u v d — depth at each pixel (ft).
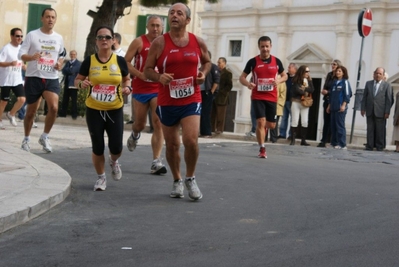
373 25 127.65
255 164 45.01
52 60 43.27
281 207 30.27
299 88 71.36
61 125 75.77
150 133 71.56
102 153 33.01
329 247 22.91
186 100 30.48
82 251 22.22
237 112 147.95
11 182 30.99
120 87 32.76
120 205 29.94
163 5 93.76
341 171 43.42
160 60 30.22
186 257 21.52
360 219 27.71
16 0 152.76
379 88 69.41
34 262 20.89
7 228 24.62
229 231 25.32
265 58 48.75
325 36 134.82
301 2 138.92
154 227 25.85
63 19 155.63
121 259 21.29
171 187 34.88
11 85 61.11
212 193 33.45
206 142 60.90
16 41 61.21
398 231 25.46
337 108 66.49
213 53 153.89
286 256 21.70
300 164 46.55
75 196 31.32
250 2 147.33
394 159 53.52
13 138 51.75
